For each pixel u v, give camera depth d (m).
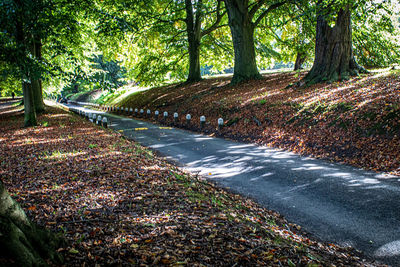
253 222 4.80
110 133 15.23
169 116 24.12
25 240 2.62
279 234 4.50
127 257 3.18
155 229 3.96
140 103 34.03
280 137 12.54
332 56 17.52
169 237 3.73
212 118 18.94
